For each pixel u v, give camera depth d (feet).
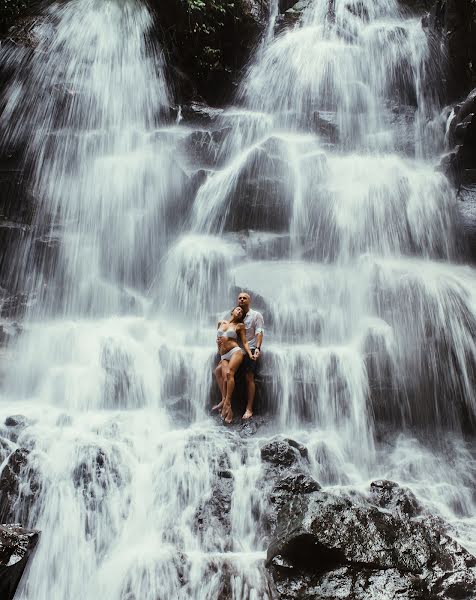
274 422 26.14
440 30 54.29
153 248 38.58
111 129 44.32
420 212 38.27
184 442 23.08
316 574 16.38
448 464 24.76
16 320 32.48
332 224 37.22
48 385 27.94
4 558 16.11
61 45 48.65
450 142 46.32
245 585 16.80
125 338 29.50
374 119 49.85
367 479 23.80
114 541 19.72
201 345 29.30
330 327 29.91
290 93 54.34
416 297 29.48
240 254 34.73
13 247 36.52
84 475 21.29
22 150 43.55
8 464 21.24
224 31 59.11
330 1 62.18
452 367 27.81
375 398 26.68
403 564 16.33
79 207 40.14
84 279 36.01
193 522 20.10
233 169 39.65
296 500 18.54
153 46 53.16
